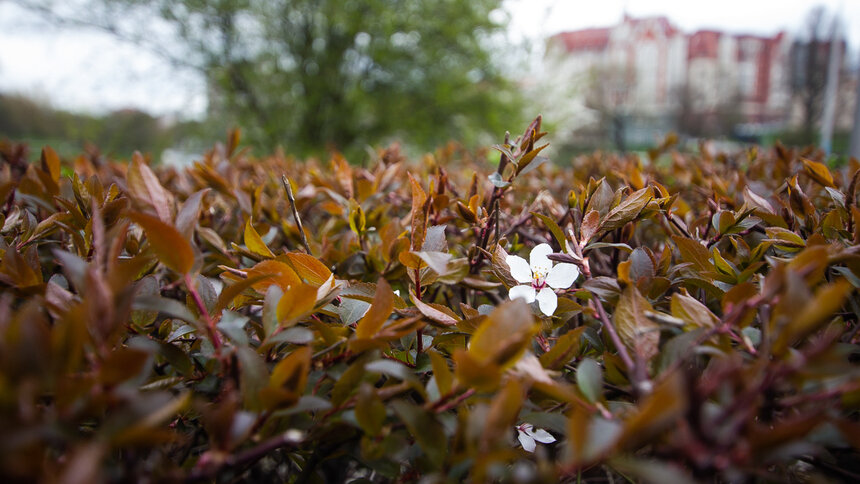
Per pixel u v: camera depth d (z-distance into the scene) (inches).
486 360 5.0
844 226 8.8
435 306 7.2
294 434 5.0
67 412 4.4
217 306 6.3
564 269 7.5
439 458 5.4
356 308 7.2
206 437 6.8
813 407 5.5
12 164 16.5
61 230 10.2
